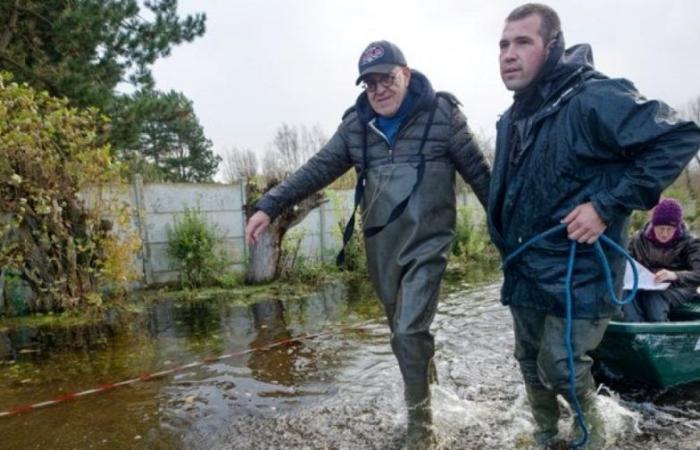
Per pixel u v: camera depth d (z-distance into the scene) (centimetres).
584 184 219
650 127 199
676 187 1830
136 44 1034
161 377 415
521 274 244
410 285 275
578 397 244
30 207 588
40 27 978
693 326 320
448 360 427
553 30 226
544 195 227
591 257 224
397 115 278
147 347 499
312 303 691
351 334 529
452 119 277
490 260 1122
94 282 643
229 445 297
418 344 275
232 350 484
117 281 659
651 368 326
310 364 438
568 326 226
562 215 224
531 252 236
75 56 975
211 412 344
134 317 622
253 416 336
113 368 439
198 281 802
